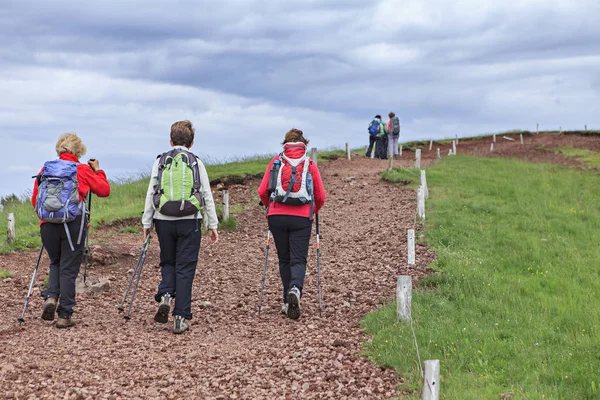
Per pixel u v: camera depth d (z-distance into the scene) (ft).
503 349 20.31
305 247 24.03
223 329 23.00
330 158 90.94
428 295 27.12
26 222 46.09
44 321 23.20
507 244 40.11
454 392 16.49
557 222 47.47
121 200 54.95
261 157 82.94
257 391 16.70
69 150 22.39
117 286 29.71
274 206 23.95
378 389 16.97
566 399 16.65
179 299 22.15
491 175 72.13
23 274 31.48
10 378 16.88
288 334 22.34
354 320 24.44
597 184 71.31
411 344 20.39
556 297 28.43
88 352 19.52
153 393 16.34
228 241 42.04
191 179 21.89
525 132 161.99
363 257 36.47
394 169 71.97
